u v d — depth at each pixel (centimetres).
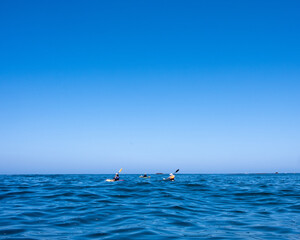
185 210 1041
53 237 651
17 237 645
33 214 930
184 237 662
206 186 2212
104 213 955
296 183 2998
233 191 1775
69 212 970
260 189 1941
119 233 693
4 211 982
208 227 773
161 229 741
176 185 2228
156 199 1329
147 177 5531
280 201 1300
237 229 750
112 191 1669
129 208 1060
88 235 672
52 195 1456
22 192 1600
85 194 1489
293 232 717
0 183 2536
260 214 975
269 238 657
